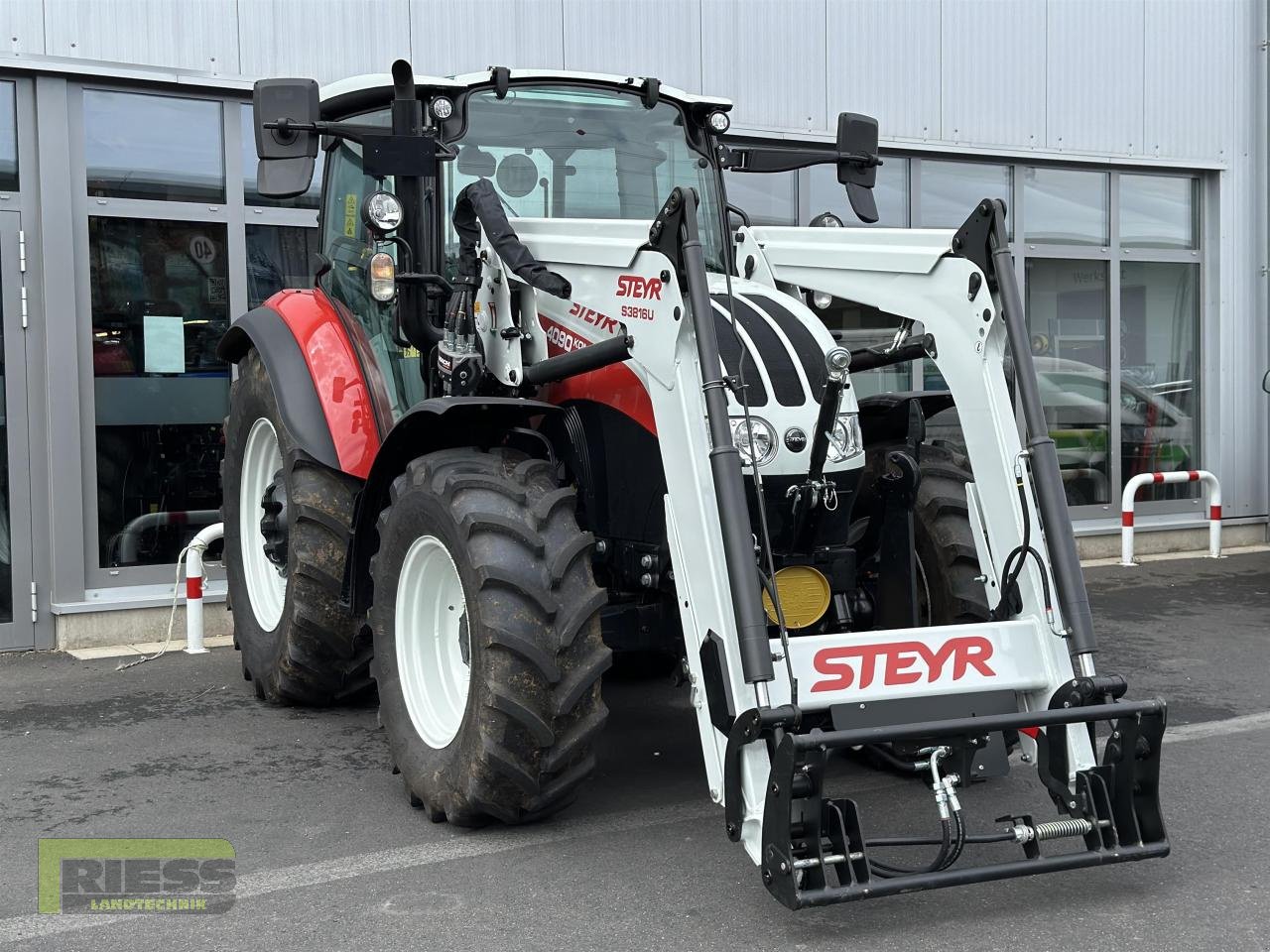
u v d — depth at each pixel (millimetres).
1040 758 3291
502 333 4152
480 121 4398
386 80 4551
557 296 3920
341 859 3555
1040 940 2971
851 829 2963
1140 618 7074
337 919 3143
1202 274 9672
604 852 3596
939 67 8469
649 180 4574
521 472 3684
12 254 6258
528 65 7293
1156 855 3119
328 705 5305
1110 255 9336
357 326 4973
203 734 4875
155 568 6664
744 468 3596
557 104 4488
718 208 4629
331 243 5242
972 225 3574
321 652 4859
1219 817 3838
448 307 4176
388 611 4062
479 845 3656
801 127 8062
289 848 3645
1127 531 8922
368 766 4457
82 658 6207
